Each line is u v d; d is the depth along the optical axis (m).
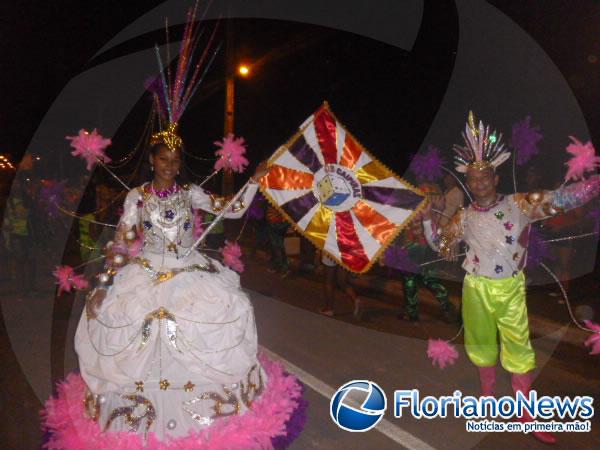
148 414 3.53
